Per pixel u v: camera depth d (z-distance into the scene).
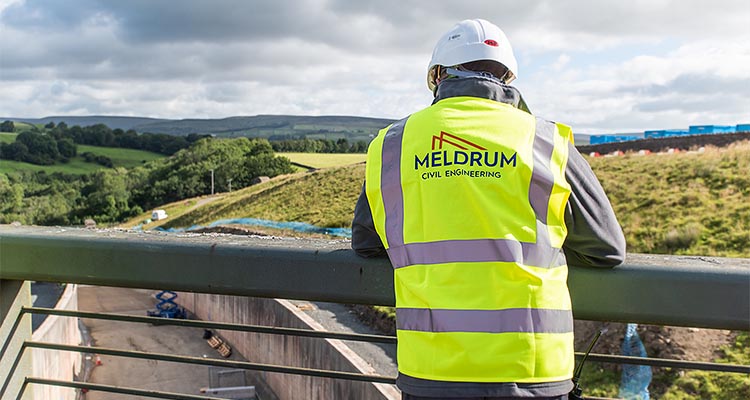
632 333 17.95
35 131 180.25
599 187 1.92
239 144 132.00
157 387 32.94
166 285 2.35
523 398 1.71
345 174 71.19
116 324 44.16
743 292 1.85
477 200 1.81
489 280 1.77
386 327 27.86
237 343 36.78
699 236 24.12
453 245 1.81
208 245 2.29
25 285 2.70
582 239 1.89
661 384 15.70
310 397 26.83
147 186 124.69
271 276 2.23
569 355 1.82
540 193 1.82
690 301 1.90
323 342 25.64
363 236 2.08
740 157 29.62
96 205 124.81
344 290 2.16
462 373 1.73
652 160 34.53
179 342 40.06
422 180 1.89
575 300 2.00
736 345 15.94
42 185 148.38
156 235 2.44
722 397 14.26
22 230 2.56
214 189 115.31
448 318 1.76
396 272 1.93
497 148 1.85
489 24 2.10
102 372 35.00
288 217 61.38
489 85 1.97
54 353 27.02
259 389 32.38
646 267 1.94
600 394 16.23
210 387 32.62
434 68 2.19
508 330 1.73
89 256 2.38
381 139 2.06
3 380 2.59
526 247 1.79
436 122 1.94
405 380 1.85
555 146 1.88
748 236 22.64
